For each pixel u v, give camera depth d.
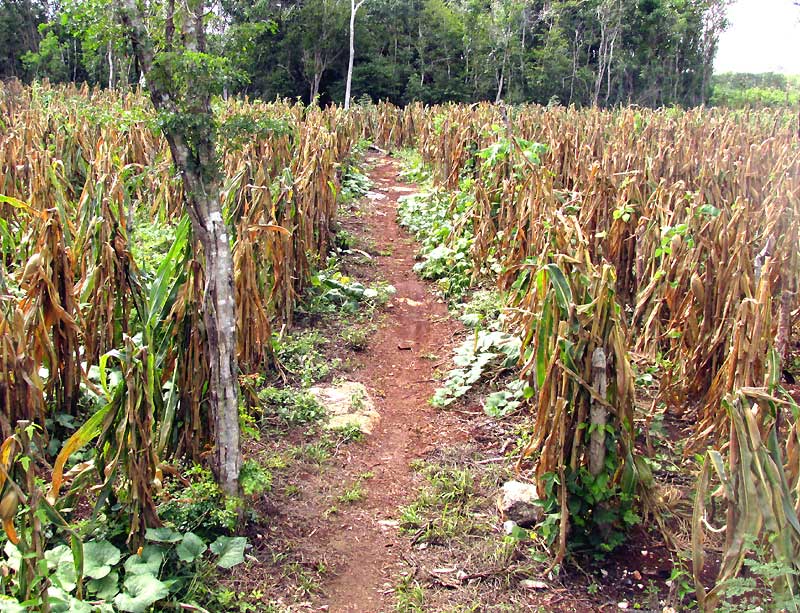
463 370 6.41
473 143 12.38
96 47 3.62
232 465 4.16
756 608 3.30
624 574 3.95
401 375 6.68
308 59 39.28
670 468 4.84
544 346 4.13
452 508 4.57
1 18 32.88
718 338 5.14
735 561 3.33
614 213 6.79
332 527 4.41
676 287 5.73
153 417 4.39
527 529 4.31
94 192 5.45
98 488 3.90
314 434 5.43
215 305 3.99
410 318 8.05
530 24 45.50
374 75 42.69
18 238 6.56
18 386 4.04
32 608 3.00
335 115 18.56
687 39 46.22
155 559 3.65
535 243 6.81
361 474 5.00
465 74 44.12
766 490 3.25
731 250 5.28
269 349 6.21
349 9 38.84
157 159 9.84
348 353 6.98
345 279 8.38
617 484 4.13
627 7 44.00
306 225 8.12
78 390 4.97
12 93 20.19
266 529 4.27
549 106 26.81
